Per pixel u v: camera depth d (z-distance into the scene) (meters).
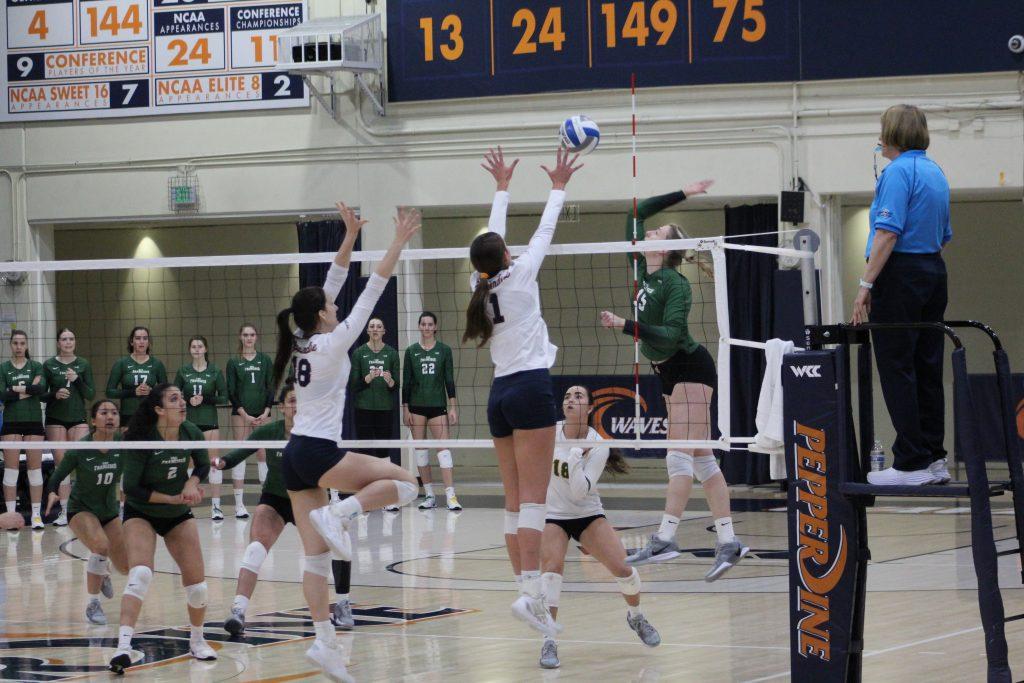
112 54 14.98
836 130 13.38
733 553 7.48
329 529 5.50
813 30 13.34
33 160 15.23
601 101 13.88
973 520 4.40
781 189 13.50
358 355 12.65
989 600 4.34
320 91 14.49
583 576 9.06
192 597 6.55
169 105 14.85
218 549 10.74
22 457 13.26
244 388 12.91
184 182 14.84
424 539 11.02
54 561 10.39
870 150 13.28
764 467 14.19
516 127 14.03
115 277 18.31
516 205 14.95
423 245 16.16
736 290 13.96
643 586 8.54
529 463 5.69
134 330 12.60
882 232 4.90
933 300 5.08
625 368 16.39
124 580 9.41
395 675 6.02
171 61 14.83
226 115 14.73
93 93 15.04
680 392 7.53
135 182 14.99
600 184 13.92
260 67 14.61
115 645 6.98
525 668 6.12
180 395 6.68
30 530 12.48
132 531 6.53
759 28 13.45
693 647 6.52
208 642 7.00
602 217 16.47
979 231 16.30
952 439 15.83
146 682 6.02
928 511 12.31
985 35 12.95
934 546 9.93
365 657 6.45
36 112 15.19
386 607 7.90
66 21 15.06
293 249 17.78
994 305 16.25
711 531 11.09
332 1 14.36
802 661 4.95
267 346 17.88
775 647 6.46
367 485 5.76
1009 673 4.30
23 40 15.18
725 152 13.64
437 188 14.25
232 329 18.00
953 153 13.11
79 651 6.82
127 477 6.53
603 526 6.32
